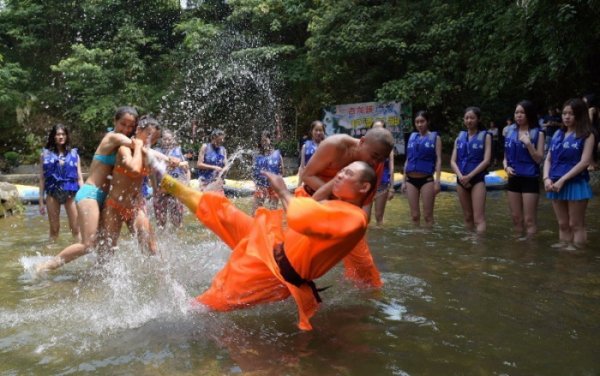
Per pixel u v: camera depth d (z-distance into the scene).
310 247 3.39
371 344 3.25
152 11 21.72
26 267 5.20
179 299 4.05
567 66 11.64
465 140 6.93
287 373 2.86
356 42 16.78
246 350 3.16
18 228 7.67
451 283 4.50
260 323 3.58
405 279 4.62
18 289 4.43
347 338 3.34
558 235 6.54
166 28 22.02
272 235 3.70
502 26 12.42
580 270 4.88
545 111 15.89
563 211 6.05
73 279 4.73
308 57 17.89
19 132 18.69
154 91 19.84
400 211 8.82
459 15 15.11
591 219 7.52
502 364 2.98
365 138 3.93
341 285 4.43
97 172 4.99
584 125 5.73
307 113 20.77
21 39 20.30
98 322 3.61
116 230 5.09
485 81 14.06
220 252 5.71
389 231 6.92
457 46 15.70
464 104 17.97
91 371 2.90
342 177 3.46
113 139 4.91
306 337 3.35
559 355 3.09
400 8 17.39
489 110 17.58
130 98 18.72
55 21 20.48
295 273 3.47
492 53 13.23
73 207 6.77
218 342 3.27
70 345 3.24
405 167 7.39
